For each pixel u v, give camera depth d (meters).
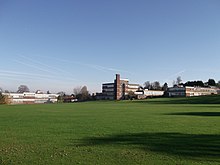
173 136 14.88
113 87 192.38
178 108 51.88
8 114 36.47
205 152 10.58
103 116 31.64
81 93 192.25
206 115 32.41
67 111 44.12
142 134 15.77
